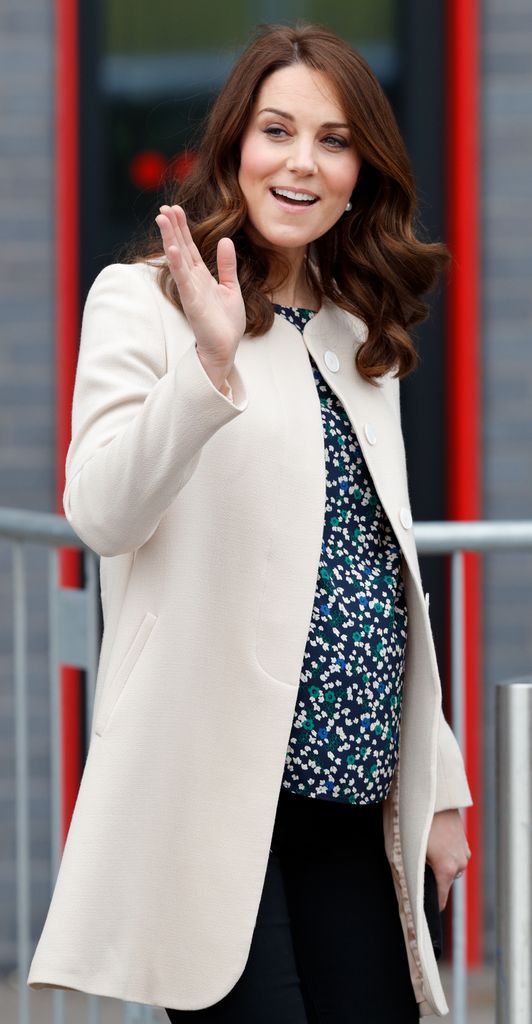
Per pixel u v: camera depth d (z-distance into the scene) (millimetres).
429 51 17469
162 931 7863
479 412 17562
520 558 17578
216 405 7125
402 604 8695
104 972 7828
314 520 8148
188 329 8172
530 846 7324
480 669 17547
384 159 8633
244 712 7902
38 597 17234
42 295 17266
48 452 17312
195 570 7918
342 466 8539
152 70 17359
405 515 8578
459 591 11664
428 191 17516
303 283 9102
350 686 8227
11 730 17250
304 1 17469
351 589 8344
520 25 17359
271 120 8359
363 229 9125
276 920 8164
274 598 7996
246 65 8469
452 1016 16250
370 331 8992
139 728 7867
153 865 7848
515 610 17562
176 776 7852
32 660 17234
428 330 17562
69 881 7875
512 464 17625
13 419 17250
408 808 8688
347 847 8734
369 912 8734
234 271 7352
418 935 8602
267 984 8023
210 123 8609
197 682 7871
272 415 8195
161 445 7191
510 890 7344
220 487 7988
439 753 9250
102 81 17312
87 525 7551
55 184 17203
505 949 7375
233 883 7836
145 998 7887
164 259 8445
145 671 7902
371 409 8789
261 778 7879
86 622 11867
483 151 17453
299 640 8016
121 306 8203
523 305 17516
